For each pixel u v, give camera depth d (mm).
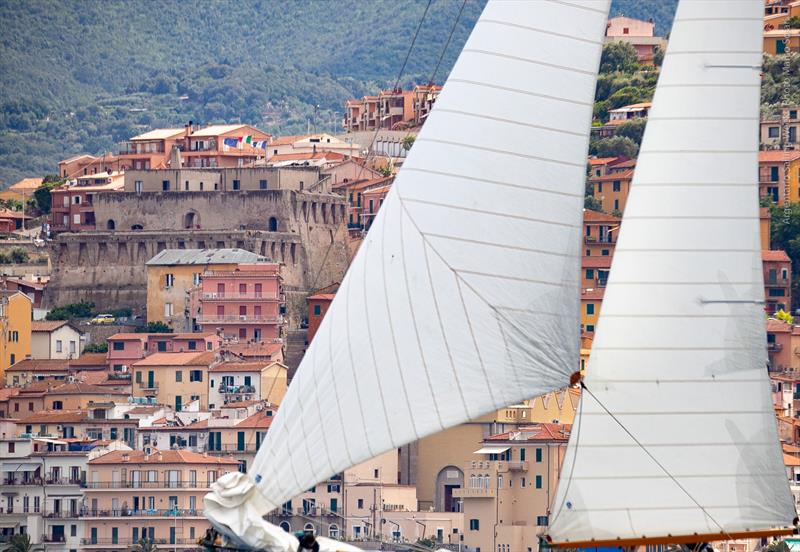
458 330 182500
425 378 182750
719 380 185125
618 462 184625
